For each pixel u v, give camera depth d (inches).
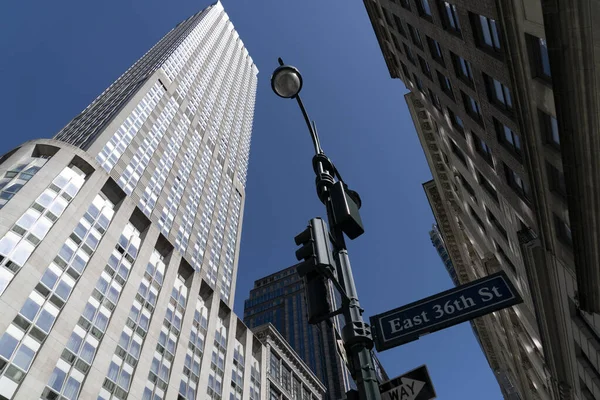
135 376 1673.2
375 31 1801.2
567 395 1130.7
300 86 333.1
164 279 2174.0
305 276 213.8
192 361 2114.9
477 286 219.5
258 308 6441.9
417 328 210.1
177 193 2940.5
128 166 2508.6
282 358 3459.6
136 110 2945.4
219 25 6727.4
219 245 3270.2
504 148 919.7
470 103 1083.9
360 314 201.6
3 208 1488.7
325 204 267.0
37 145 1872.5
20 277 1386.6
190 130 3695.9
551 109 619.5
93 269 1706.4
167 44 4773.6
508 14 620.7
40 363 1322.6
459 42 924.0
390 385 196.2
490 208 1378.0
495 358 3344.0
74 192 1812.3
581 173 531.2
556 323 978.7
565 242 766.5
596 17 434.0
